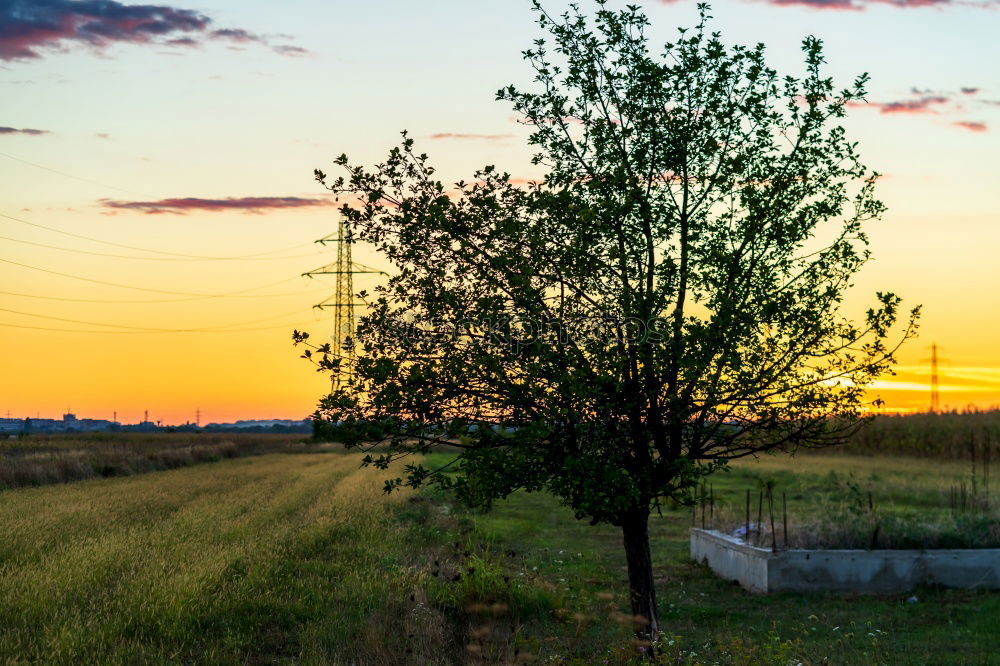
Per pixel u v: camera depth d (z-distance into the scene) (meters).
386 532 20.80
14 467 35.09
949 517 17.88
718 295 10.04
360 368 9.34
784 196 10.25
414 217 9.98
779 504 25.81
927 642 12.12
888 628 13.06
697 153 10.44
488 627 11.72
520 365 9.68
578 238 9.91
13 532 19.27
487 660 10.59
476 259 10.16
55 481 36.12
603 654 10.88
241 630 11.74
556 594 14.06
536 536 23.02
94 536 19.17
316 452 75.56
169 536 19.11
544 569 17.53
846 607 14.72
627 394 10.12
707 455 10.62
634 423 10.19
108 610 12.00
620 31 10.40
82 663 9.80
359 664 10.43
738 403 10.19
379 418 9.52
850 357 10.16
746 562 16.83
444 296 9.67
